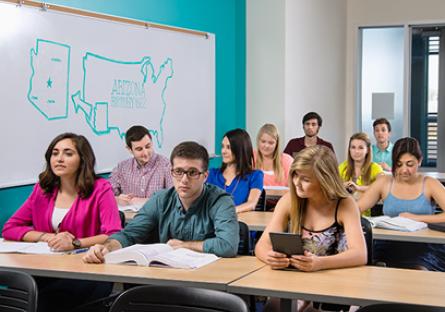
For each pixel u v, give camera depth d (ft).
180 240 10.86
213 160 23.66
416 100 30.30
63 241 10.69
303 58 25.99
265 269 9.34
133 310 7.77
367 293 8.02
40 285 11.30
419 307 6.75
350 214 9.98
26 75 15.69
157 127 20.43
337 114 29.35
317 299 8.01
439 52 29.84
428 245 13.74
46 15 16.22
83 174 11.56
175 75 21.25
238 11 25.03
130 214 15.15
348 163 19.40
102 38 18.10
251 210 15.72
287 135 24.89
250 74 25.21
